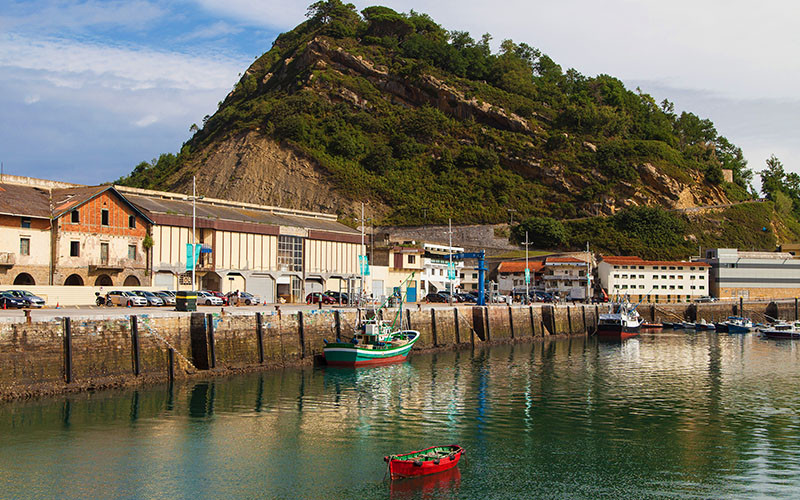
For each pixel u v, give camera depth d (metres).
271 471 38.88
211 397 54.69
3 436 42.59
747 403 58.59
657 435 47.78
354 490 36.50
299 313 73.12
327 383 62.84
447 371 73.12
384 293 128.38
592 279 171.25
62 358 52.38
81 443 42.12
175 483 36.75
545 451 43.72
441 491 36.66
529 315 114.06
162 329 59.81
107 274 87.50
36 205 83.38
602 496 36.34
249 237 102.81
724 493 36.84
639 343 109.50
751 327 133.88
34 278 80.44
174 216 94.56
